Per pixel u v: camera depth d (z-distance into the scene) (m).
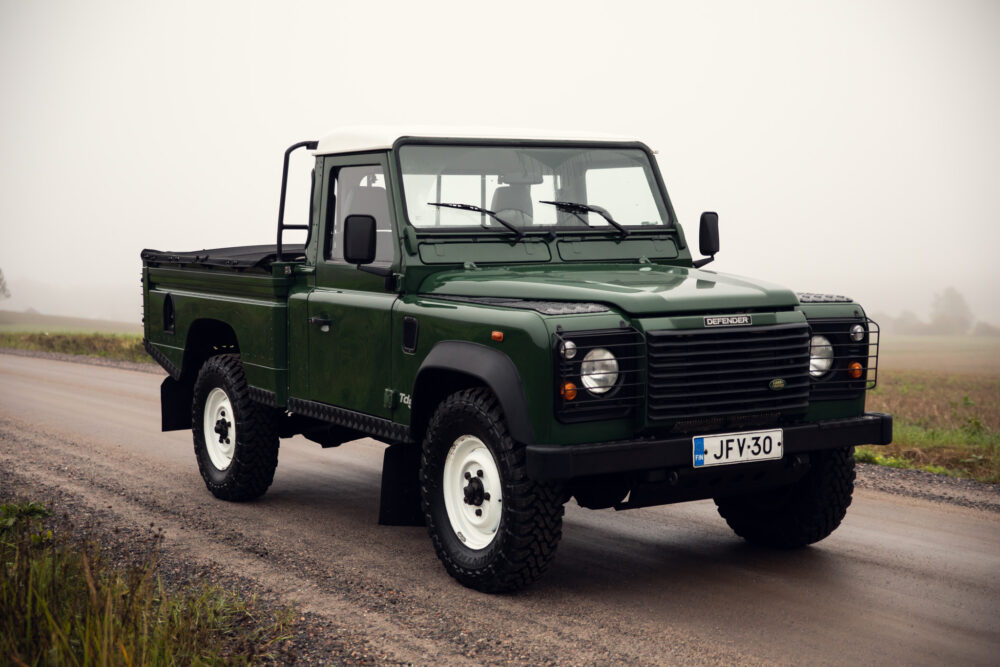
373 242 5.48
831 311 5.51
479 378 4.91
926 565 5.67
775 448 5.05
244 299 7.03
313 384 6.39
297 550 6.02
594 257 6.11
